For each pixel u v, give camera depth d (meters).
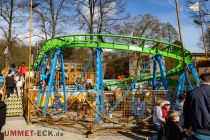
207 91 4.26
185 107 4.46
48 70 18.45
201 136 4.18
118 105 13.08
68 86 21.47
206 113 4.18
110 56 44.22
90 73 22.41
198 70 19.80
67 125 12.14
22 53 41.16
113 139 10.06
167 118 6.04
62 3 30.33
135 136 10.37
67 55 46.53
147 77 24.33
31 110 13.32
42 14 30.20
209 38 37.38
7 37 31.27
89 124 12.09
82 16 30.44
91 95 12.70
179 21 10.59
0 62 36.91
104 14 30.11
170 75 21.03
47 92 14.41
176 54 17.36
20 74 17.72
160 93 11.84
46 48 16.00
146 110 11.88
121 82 26.25
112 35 14.84
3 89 15.68
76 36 15.06
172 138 5.77
